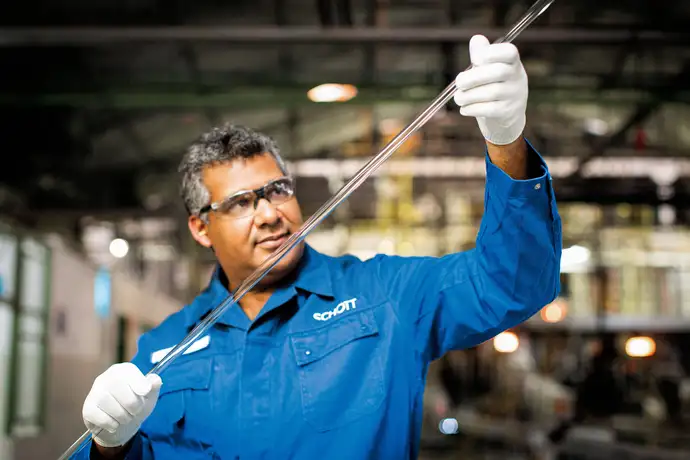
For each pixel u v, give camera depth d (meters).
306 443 1.85
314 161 12.91
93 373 12.33
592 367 10.25
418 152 12.69
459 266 1.91
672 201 12.22
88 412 1.77
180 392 1.95
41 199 9.88
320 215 1.70
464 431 12.03
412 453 1.91
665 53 9.23
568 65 9.85
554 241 1.78
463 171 14.23
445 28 7.20
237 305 1.99
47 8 7.85
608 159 12.09
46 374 10.23
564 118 12.01
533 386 10.74
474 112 1.58
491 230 1.78
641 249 15.88
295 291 1.95
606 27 7.55
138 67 9.16
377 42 7.18
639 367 10.70
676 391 10.38
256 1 8.19
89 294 12.12
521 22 1.56
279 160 2.12
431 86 8.41
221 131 2.12
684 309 15.91
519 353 11.48
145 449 2.00
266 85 8.34
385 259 2.05
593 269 14.98
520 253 1.76
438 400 12.88
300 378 1.88
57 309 10.61
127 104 8.39
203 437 1.92
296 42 7.10
